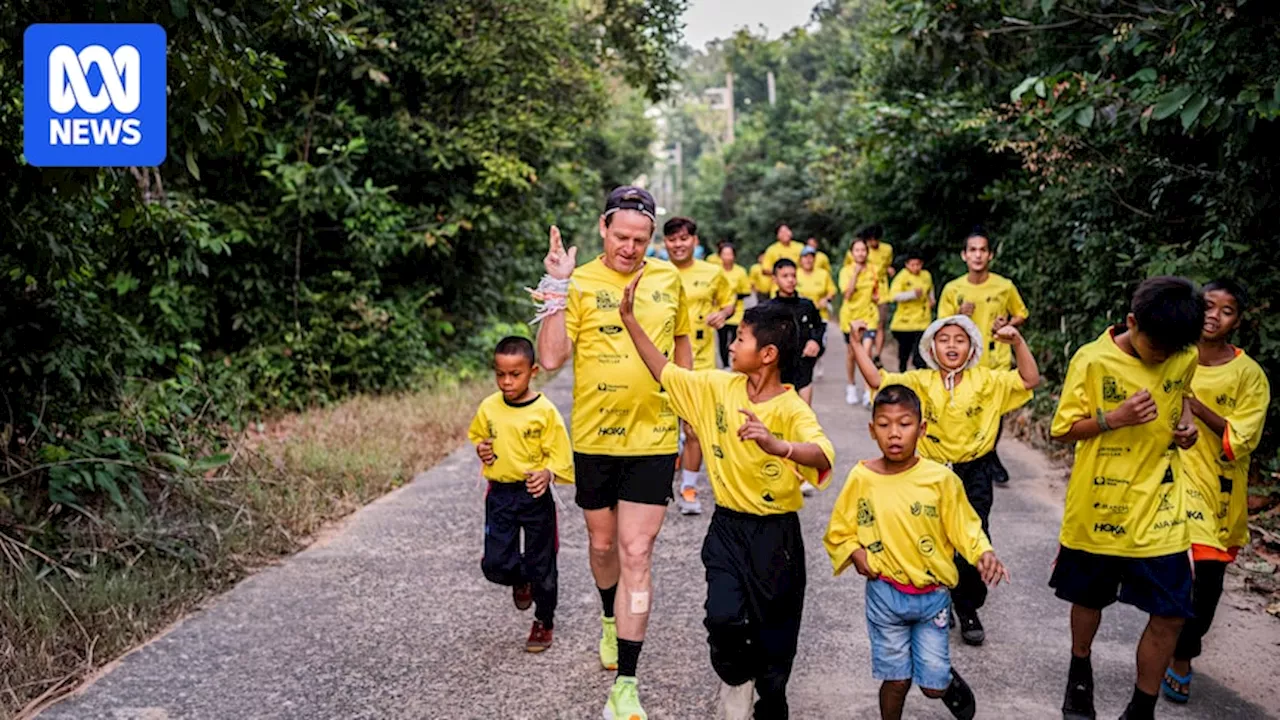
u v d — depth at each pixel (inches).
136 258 327.3
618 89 894.4
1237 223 248.5
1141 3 267.3
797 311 284.8
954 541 129.5
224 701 152.9
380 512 263.9
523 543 182.4
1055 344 368.5
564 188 618.5
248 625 183.8
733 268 407.2
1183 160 287.7
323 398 397.4
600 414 150.1
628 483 149.6
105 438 230.2
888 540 129.9
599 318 150.2
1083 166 301.6
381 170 446.6
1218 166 263.4
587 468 152.5
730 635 127.5
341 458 298.7
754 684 145.2
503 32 451.5
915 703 150.9
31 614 171.0
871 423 132.9
